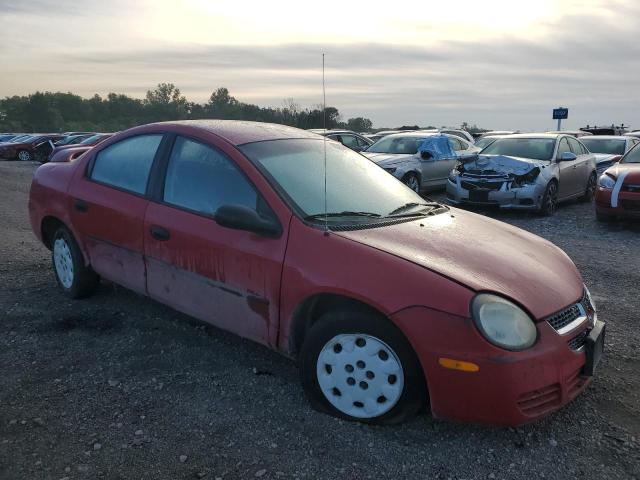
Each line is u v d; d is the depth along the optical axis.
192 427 3.00
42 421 3.03
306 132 4.32
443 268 2.90
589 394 3.45
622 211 8.95
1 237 7.57
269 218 3.30
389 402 2.92
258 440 2.89
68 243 4.66
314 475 2.63
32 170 22.56
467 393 2.68
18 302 4.76
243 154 3.58
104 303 4.72
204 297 3.59
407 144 13.09
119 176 4.25
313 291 3.02
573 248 7.57
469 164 10.80
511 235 3.73
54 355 3.80
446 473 2.67
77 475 2.60
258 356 3.83
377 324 2.88
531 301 2.86
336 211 3.42
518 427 3.06
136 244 3.96
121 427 2.99
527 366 2.68
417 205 3.93
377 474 2.65
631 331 4.45
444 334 2.69
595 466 2.75
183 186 3.78
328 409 3.12
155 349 3.90
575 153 11.98
